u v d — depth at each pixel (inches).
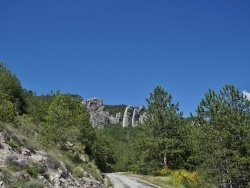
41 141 1103.0
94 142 2258.9
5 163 605.0
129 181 1563.7
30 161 684.1
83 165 1249.4
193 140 1555.1
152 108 2039.9
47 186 642.2
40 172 684.1
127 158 3996.1
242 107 1336.1
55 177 719.7
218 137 1288.1
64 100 1683.1
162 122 1962.4
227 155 1272.1
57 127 1307.8
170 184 1456.7
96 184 1005.8
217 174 1253.7
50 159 777.6
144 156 1956.2
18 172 601.0
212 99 1402.6
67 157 1146.0
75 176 924.0
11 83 1833.2
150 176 1786.4
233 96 1343.5
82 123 1788.9
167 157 1948.8
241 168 1200.2
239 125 1254.3
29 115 1793.8
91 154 2057.1
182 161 1902.1
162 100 2032.5
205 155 1322.6
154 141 1908.2
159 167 1920.5
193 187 1365.7
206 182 1304.1
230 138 1251.8
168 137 1957.4
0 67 1924.2
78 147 1501.0
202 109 1423.5
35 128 1331.2
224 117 1312.7
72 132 1365.7
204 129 1389.0
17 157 649.0
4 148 651.5
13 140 721.0
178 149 1889.8
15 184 553.0
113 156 3875.5
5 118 979.9
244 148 1234.0
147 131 1987.0
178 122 1978.3
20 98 1913.1
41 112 1772.9
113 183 1429.6
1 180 538.9
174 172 1715.1
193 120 1465.3
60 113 1375.5
